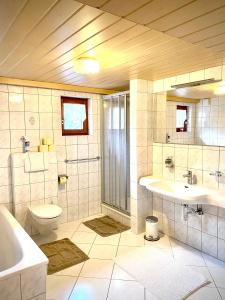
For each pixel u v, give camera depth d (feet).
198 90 8.38
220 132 7.80
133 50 5.94
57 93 10.95
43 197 10.39
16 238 6.86
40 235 10.30
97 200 12.88
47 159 10.37
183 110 8.97
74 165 11.85
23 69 7.80
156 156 10.30
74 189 11.94
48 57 6.47
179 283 7.06
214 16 4.02
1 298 4.97
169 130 9.62
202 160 8.41
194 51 6.05
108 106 12.25
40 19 4.23
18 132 9.93
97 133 12.58
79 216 12.21
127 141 11.10
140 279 7.27
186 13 3.92
